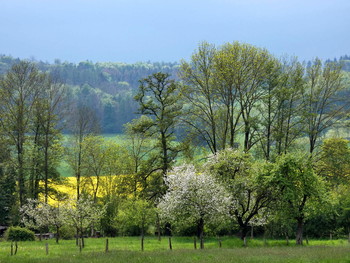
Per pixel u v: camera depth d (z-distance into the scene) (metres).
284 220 41.16
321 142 54.50
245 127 50.50
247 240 40.59
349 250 29.77
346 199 53.34
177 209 36.88
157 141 57.72
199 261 24.41
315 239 50.81
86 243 43.81
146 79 54.66
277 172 37.28
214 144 52.41
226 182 39.97
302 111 53.50
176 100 54.16
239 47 51.00
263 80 52.09
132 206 48.31
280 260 24.23
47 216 45.12
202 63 51.59
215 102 53.47
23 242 45.88
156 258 26.23
